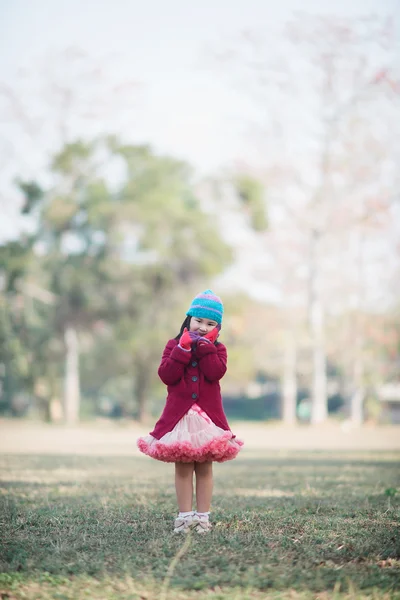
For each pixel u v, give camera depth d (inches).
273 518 218.8
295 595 145.4
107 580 153.9
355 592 146.1
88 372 1870.1
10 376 1755.7
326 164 1449.3
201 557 170.6
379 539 188.4
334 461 488.1
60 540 187.9
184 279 1430.9
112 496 271.7
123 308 1427.2
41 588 150.8
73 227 1402.6
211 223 1435.8
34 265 1390.3
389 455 560.1
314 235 1461.6
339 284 1550.2
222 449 198.1
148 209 1370.6
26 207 1395.2
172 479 345.7
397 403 1935.3
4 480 335.3
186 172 1486.2
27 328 1419.8
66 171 1401.3
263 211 1455.5
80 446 678.5
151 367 1488.7
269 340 1497.3
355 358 1496.1
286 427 1342.3
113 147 1424.7
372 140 1435.8
